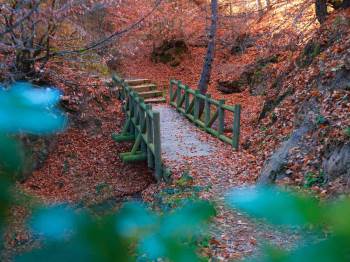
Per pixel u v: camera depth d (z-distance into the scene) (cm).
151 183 786
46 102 52
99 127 1014
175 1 1725
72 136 941
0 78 542
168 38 1723
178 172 696
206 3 1758
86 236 41
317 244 39
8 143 42
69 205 52
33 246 40
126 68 1608
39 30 649
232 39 1614
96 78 1086
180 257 45
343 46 758
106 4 718
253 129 984
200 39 1794
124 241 42
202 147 826
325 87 693
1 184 42
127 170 862
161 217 47
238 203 42
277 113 831
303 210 41
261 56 1414
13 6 551
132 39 1238
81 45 775
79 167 848
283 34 1293
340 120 564
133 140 972
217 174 675
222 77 1508
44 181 757
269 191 44
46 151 834
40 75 665
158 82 1556
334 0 1006
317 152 550
